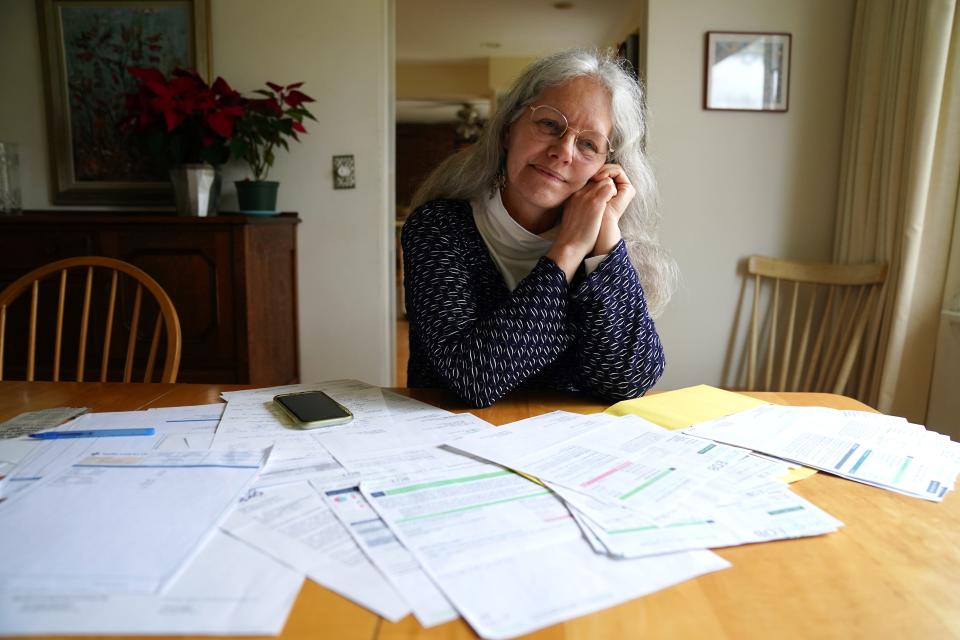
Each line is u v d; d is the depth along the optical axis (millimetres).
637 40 2844
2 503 606
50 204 2643
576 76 1096
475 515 606
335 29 2574
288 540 555
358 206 2660
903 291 2180
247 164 2621
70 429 831
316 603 473
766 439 839
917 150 2104
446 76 6539
